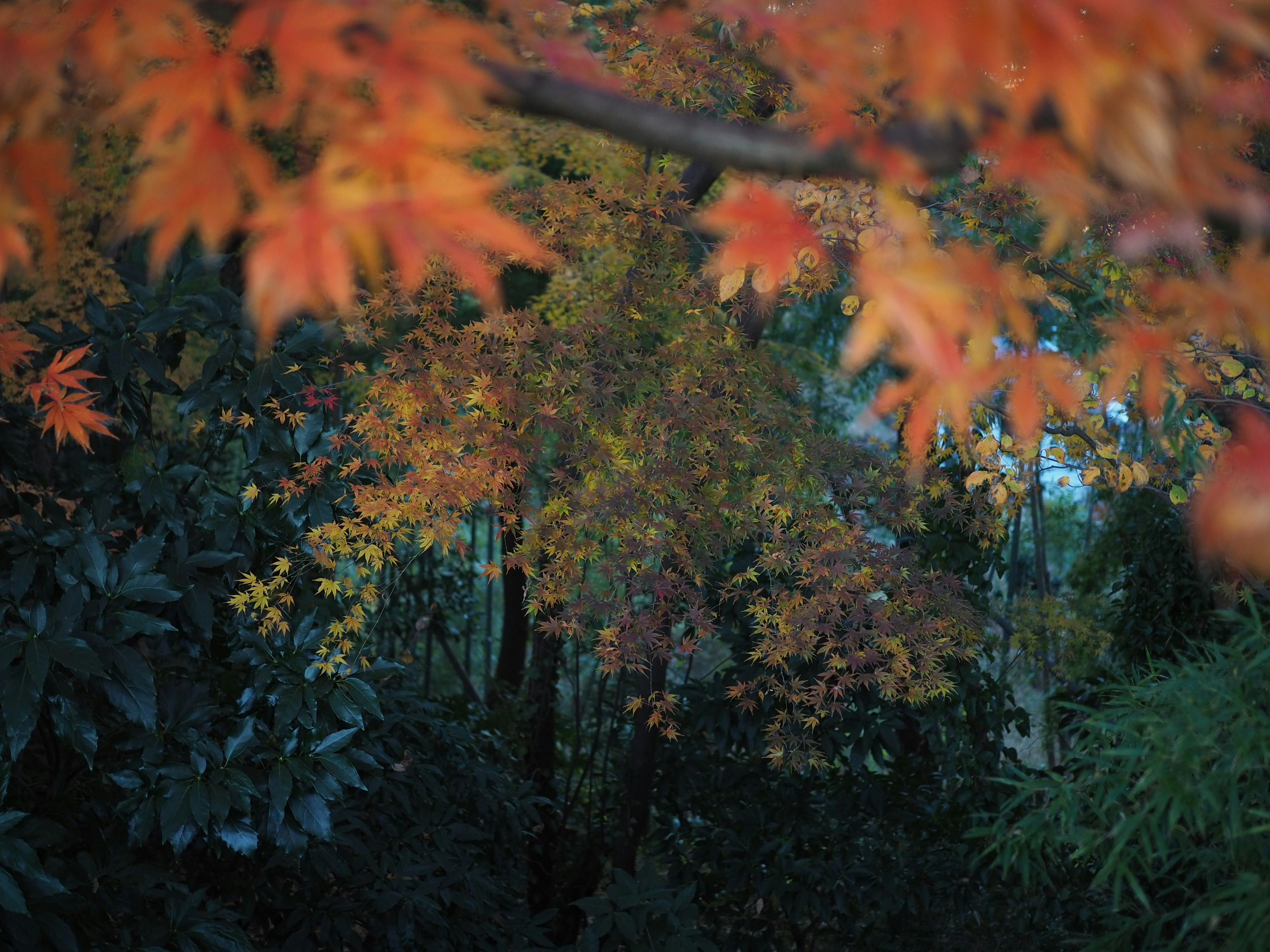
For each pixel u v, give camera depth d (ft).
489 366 10.11
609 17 10.41
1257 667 6.68
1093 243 8.16
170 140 4.20
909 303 3.69
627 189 10.89
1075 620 14.28
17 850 7.46
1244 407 7.75
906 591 10.64
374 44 3.47
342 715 9.56
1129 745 7.29
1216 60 4.00
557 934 14.84
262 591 9.59
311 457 9.89
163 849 10.88
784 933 14.16
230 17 3.62
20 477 10.48
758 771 13.76
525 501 10.69
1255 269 4.38
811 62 3.88
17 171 3.88
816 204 8.25
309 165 13.87
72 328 10.48
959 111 3.57
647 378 10.50
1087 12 3.37
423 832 11.46
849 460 10.84
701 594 10.90
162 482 9.96
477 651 25.12
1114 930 8.41
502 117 16.17
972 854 12.51
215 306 10.21
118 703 8.58
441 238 3.35
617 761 15.33
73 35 3.75
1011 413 9.02
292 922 10.08
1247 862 6.64
